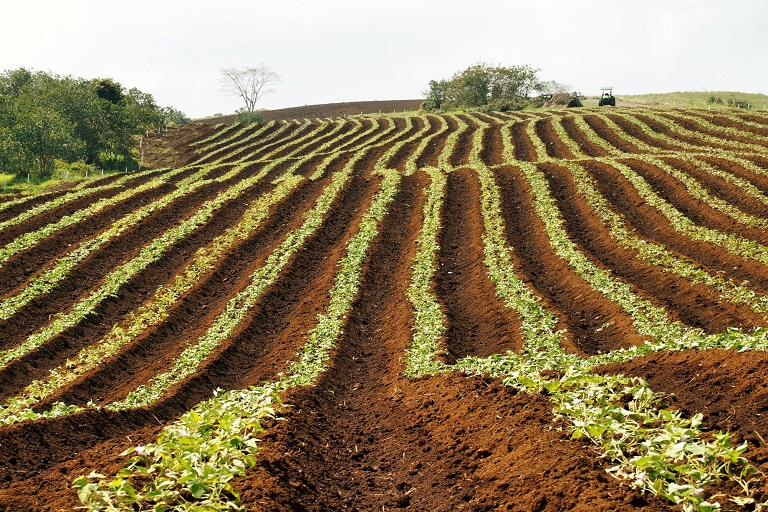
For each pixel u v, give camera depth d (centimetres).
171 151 7244
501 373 1500
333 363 1853
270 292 2538
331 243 3197
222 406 1212
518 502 932
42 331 2314
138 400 1706
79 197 3966
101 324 2409
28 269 2866
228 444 945
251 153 6919
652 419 1002
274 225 3491
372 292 2553
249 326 2231
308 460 1185
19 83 8850
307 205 3809
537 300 2220
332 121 9094
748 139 5159
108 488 845
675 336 1803
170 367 1942
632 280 2488
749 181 3675
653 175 3919
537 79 10844
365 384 1784
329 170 5166
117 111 6756
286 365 1877
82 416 1476
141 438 1188
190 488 810
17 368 2014
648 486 855
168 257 3022
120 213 3697
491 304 2259
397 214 3581
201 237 3319
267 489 955
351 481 1174
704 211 3284
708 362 1293
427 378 1645
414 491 1109
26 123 5575
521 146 5697
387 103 12612
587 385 1220
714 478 855
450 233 3219
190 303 2525
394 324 2186
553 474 948
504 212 3444
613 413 1027
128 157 6875
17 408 1702
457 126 7619
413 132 7562
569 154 5197
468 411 1329
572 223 3269
